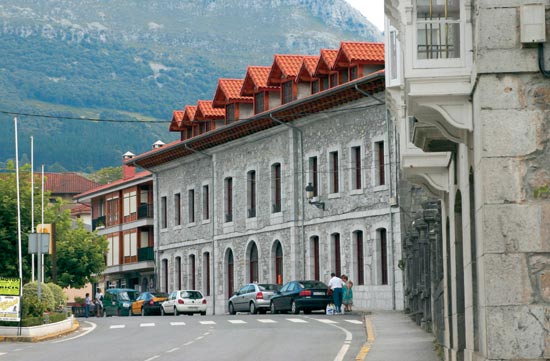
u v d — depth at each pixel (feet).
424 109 59.00
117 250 321.52
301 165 216.13
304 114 211.00
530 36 53.88
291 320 164.96
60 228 278.87
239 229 240.32
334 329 139.33
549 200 54.08
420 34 59.52
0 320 132.87
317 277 212.64
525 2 54.19
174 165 274.57
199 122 261.85
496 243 54.13
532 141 54.19
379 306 192.03
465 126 58.44
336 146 205.16
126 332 147.84
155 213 287.69
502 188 54.13
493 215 54.13
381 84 185.78
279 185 225.56
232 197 244.42
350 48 198.90
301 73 215.31
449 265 87.04
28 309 137.49
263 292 201.46
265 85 230.68
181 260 271.28
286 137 220.84
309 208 213.66
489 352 53.93
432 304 117.91
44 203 254.06
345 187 203.00
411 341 109.70
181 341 124.26
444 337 90.12
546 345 53.67
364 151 197.16
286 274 219.61
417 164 84.48
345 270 202.39
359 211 198.39
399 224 186.39
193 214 267.59
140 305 248.93
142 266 301.22
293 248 216.54
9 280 133.39
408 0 59.06
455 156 74.43
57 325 145.69
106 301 262.88
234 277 242.37
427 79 58.34
